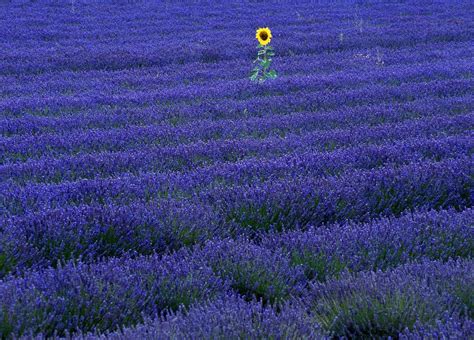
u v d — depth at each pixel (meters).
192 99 13.44
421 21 28.62
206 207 6.52
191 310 4.22
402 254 5.34
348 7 35.56
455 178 7.55
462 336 3.66
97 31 25.91
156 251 5.80
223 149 9.07
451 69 16.55
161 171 8.38
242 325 3.87
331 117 11.32
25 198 6.71
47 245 5.54
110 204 6.39
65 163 8.39
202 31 26.00
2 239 5.23
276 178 7.76
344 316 4.26
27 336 3.67
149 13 32.16
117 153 8.89
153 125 10.85
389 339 3.74
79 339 3.71
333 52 20.98
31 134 10.31
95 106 12.80
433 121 10.67
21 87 14.94
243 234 5.92
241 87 14.38
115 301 4.34
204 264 4.97
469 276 4.60
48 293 4.33
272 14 32.22
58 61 18.50
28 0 36.59
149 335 3.70
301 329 3.92
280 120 11.12
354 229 5.82
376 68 17.42
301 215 6.54
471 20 28.62
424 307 4.17
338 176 7.94
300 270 5.11
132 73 17.34
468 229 5.79
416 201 7.11
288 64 18.30
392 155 8.59
